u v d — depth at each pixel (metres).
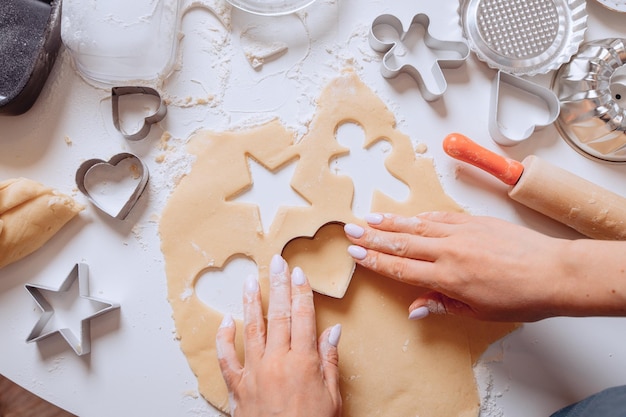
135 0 0.86
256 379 0.75
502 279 0.75
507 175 0.85
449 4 0.96
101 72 0.89
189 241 0.87
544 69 0.93
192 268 0.87
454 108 0.93
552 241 0.76
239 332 0.86
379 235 0.82
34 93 0.88
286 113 0.91
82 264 0.86
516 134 0.93
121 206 0.88
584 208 0.82
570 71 0.92
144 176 0.86
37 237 0.85
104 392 0.85
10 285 0.87
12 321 0.86
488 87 0.94
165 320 0.86
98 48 0.85
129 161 0.89
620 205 0.82
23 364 0.85
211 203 0.88
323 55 0.93
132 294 0.87
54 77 0.91
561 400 0.87
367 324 0.86
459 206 0.90
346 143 0.92
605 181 0.92
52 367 0.85
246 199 0.89
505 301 0.75
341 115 0.91
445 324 0.87
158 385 0.85
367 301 0.87
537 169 0.83
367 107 0.91
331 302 0.86
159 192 0.89
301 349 0.76
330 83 0.92
